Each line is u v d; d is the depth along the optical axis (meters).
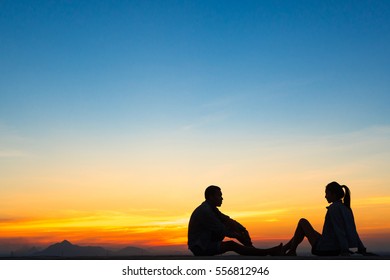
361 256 6.84
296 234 7.41
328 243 7.06
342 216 7.01
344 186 7.30
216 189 8.05
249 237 7.86
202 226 7.76
